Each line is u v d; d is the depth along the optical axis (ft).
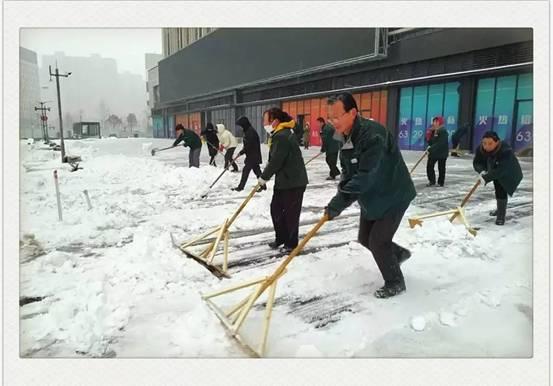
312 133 52.80
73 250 12.62
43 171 30.42
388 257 9.26
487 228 14.78
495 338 7.97
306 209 18.26
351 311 8.87
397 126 44.50
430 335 8.05
